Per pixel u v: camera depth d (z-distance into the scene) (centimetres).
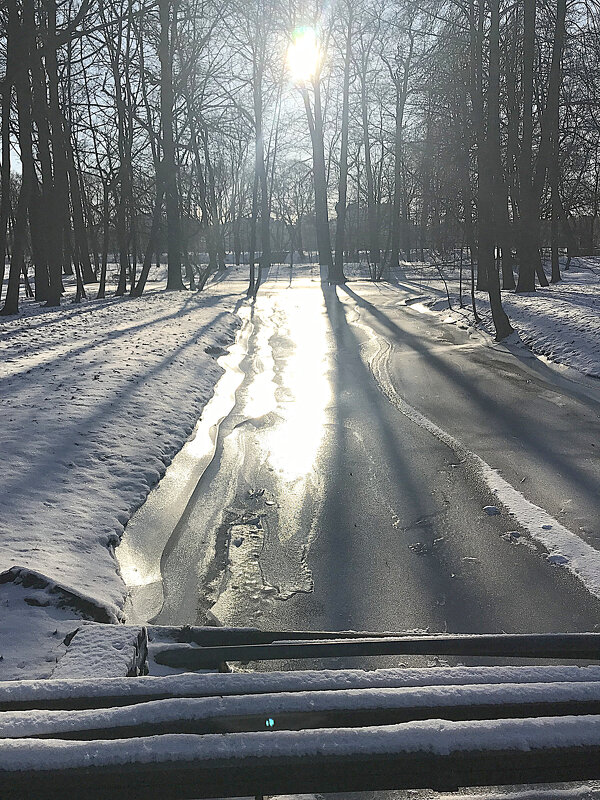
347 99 3575
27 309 2242
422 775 227
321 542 578
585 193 3438
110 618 412
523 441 841
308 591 496
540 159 2175
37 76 2194
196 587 502
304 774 225
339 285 3416
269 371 1307
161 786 223
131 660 322
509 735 226
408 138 3678
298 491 695
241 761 223
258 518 628
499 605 469
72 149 2923
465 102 1923
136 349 1339
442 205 2452
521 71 2138
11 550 485
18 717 241
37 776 217
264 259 4909
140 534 577
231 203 6056
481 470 741
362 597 486
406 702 250
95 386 992
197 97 3139
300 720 246
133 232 2884
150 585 503
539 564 527
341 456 801
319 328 1894
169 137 2841
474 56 1630
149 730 240
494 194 1820
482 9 1609
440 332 1770
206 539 583
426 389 1141
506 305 1903
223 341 1603
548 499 655
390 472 744
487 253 1568
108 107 2870
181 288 3300
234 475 739
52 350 1322
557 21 2016
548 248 3603
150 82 2878
